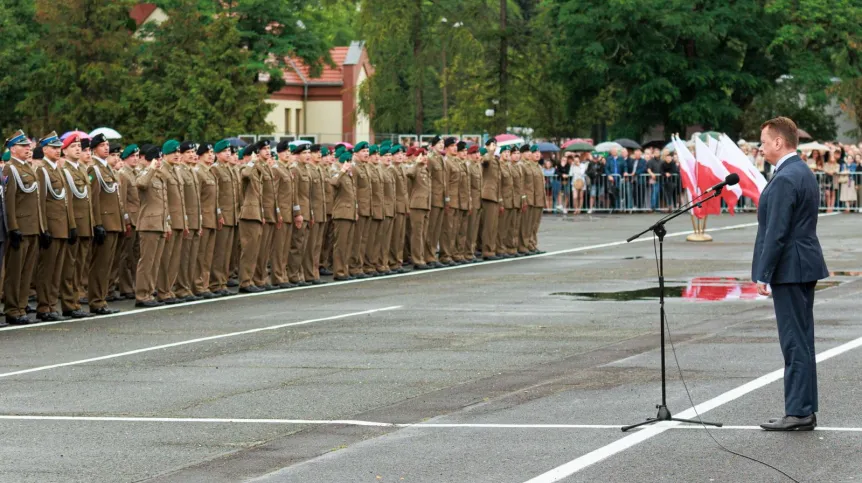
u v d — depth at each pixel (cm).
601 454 1883
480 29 10631
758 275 2056
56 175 3666
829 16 11150
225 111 10888
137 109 11050
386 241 4984
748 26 11094
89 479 1792
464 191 5356
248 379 2580
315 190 4644
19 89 11906
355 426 2120
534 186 5775
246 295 4272
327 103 15400
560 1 11344
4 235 3466
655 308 3706
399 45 10694
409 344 3033
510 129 11331
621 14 10688
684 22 10712
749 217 8144
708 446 1928
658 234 2114
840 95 12494
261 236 4438
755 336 3081
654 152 8850
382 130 11325
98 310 3797
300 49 13562
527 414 2188
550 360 2772
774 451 1891
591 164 8756
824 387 2378
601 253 5769
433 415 2197
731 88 11188
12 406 2328
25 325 3538
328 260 5097
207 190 4212
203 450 1964
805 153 8831
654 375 2545
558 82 11331
